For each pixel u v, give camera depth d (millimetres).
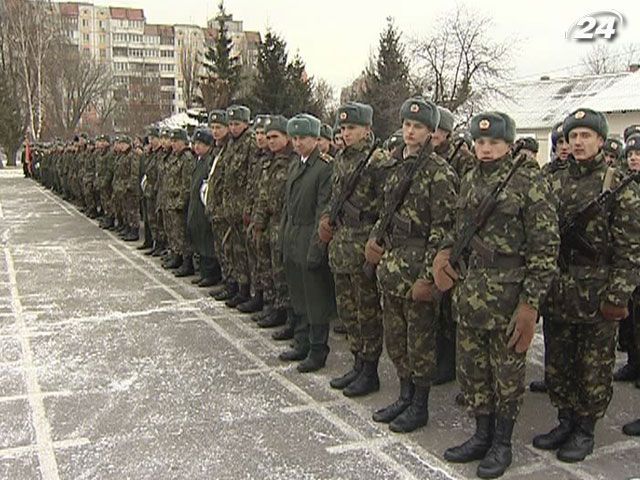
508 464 3594
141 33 79938
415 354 4047
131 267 9203
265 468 3619
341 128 4566
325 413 4367
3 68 43188
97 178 12961
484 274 3500
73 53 53219
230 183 6816
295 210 5090
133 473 3551
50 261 9586
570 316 3715
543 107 34312
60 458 3711
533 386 4840
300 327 5348
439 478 3531
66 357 5391
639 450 3906
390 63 35125
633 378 5074
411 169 3959
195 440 3949
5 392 4645
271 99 29656
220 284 8062
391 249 4059
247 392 4711
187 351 5594
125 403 4484
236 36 65500
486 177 3586
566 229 3736
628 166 4965
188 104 40000
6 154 42812
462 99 34062
